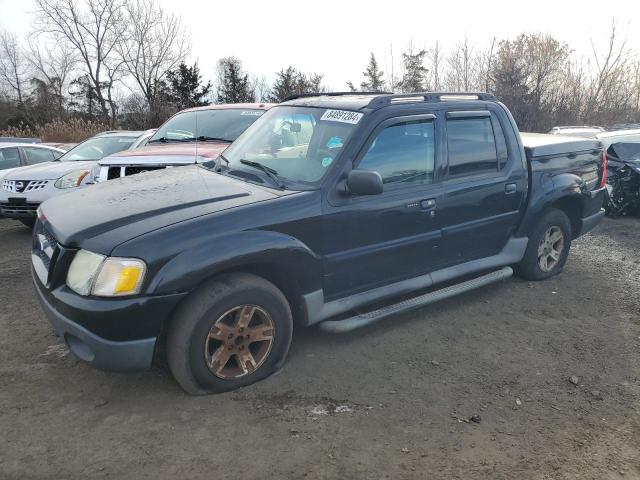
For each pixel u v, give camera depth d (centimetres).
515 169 492
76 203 374
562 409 338
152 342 315
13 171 848
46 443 298
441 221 440
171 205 346
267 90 4722
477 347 417
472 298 513
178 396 343
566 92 3186
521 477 279
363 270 402
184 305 324
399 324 453
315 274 374
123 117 4106
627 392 358
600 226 838
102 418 321
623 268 615
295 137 424
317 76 4594
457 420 325
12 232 827
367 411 331
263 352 359
